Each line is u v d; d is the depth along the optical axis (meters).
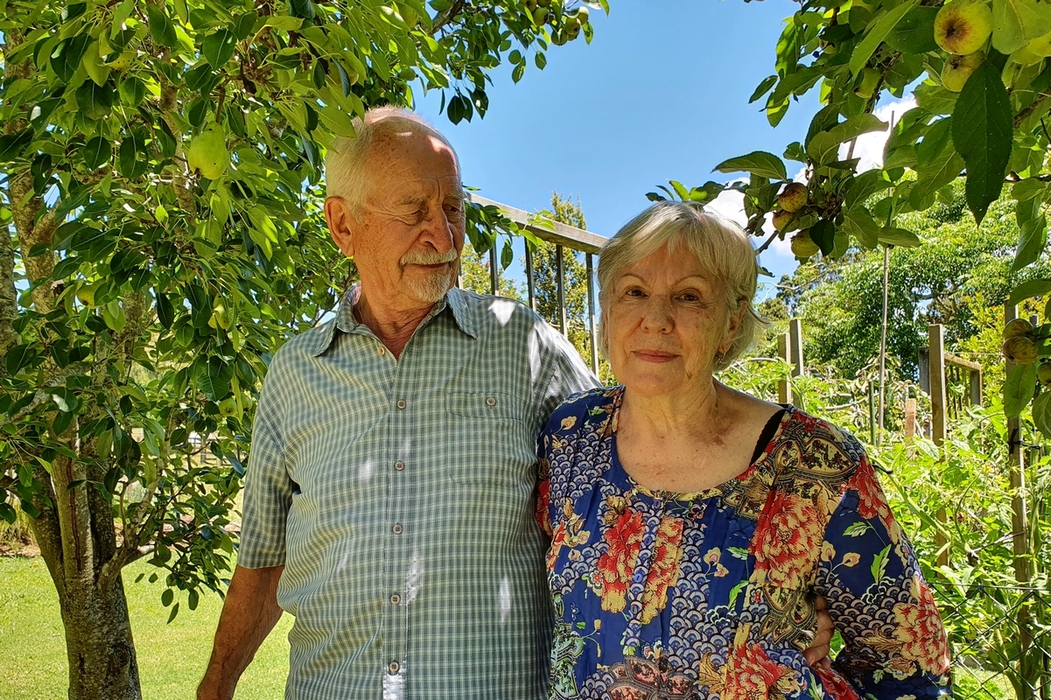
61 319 2.01
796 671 1.20
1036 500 2.50
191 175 1.97
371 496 1.58
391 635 1.51
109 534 2.71
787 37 1.81
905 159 1.36
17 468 2.12
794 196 1.35
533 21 2.87
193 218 1.93
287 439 1.74
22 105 1.77
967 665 2.73
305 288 2.88
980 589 2.41
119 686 2.62
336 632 1.56
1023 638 2.37
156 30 1.37
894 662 1.26
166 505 2.57
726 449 1.33
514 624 1.54
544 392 1.73
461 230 1.71
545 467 1.55
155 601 5.89
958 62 0.92
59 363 1.98
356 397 1.66
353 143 1.63
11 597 6.00
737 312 1.38
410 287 1.63
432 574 1.52
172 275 1.83
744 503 1.27
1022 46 0.85
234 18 1.34
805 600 1.26
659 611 1.24
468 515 1.55
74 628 2.57
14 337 2.31
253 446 1.79
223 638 1.87
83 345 2.09
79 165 2.05
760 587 1.22
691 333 1.30
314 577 1.63
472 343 1.69
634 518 1.31
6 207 2.39
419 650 1.50
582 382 1.82
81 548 2.54
